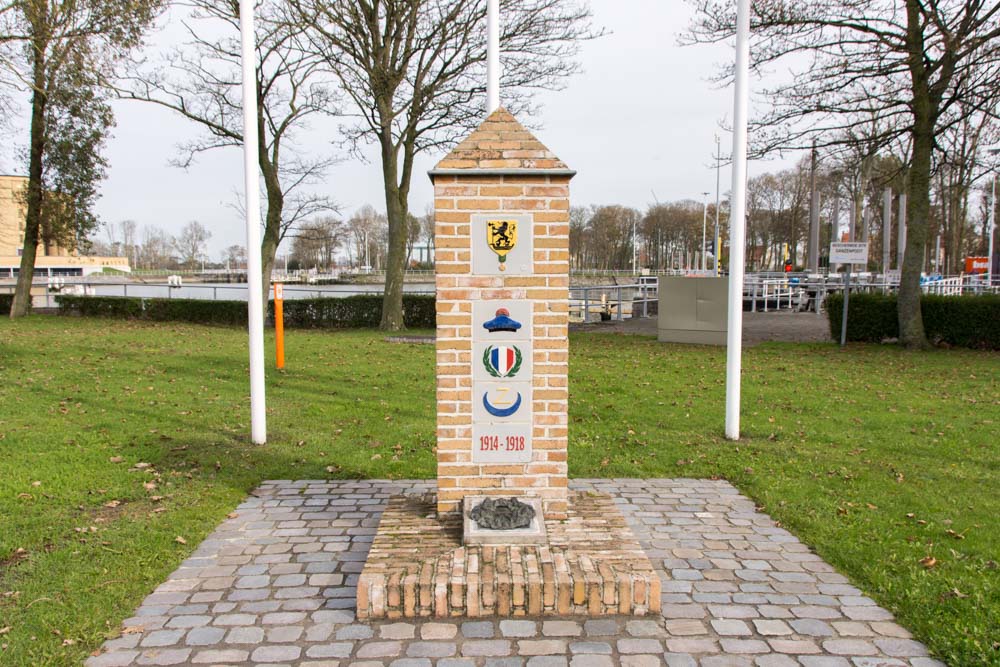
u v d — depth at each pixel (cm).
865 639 330
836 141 1432
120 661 309
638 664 308
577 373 1100
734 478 579
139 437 688
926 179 1394
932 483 555
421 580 346
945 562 405
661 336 1560
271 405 846
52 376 1036
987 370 1137
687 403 868
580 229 7212
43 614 344
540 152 390
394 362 1232
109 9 1475
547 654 315
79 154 2198
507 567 356
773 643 326
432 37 1655
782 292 2856
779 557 425
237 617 349
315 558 421
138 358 1248
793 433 717
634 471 598
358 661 309
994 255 4169
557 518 413
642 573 353
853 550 426
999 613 341
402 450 657
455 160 388
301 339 1645
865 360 1262
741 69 666
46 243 2353
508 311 398
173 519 473
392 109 1783
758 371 1127
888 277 2978
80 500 505
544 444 409
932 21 1245
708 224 6206
